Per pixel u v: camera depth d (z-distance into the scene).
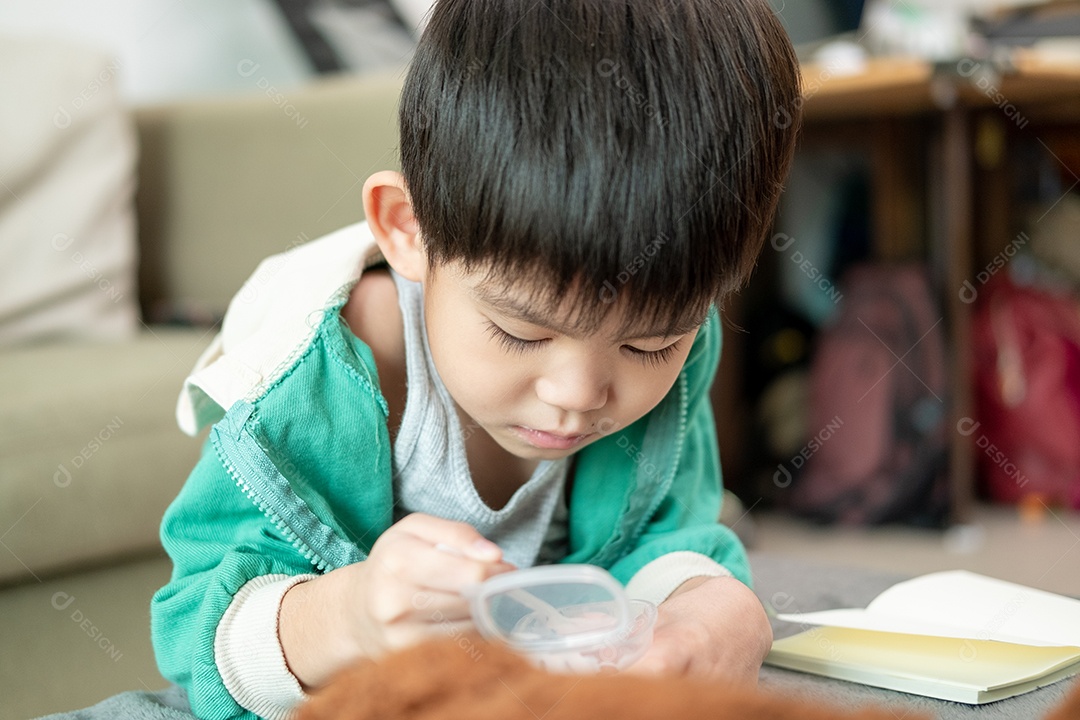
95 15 1.92
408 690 0.38
